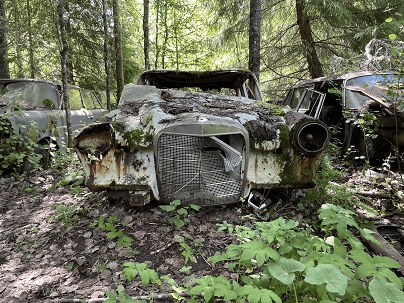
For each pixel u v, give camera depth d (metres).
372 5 8.98
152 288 1.76
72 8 8.12
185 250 2.20
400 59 3.12
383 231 2.54
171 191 2.53
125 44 11.31
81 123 6.05
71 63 9.54
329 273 1.17
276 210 2.75
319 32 10.27
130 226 2.54
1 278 2.00
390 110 3.15
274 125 2.55
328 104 5.75
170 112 2.65
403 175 3.35
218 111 2.70
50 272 2.04
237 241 2.26
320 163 2.74
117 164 2.54
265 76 11.37
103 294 1.77
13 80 5.22
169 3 9.07
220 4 10.02
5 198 3.56
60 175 4.45
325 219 1.66
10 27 6.84
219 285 1.41
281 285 1.48
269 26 10.69
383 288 1.12
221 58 12.30
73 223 2.68
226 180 2.55
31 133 4.32
